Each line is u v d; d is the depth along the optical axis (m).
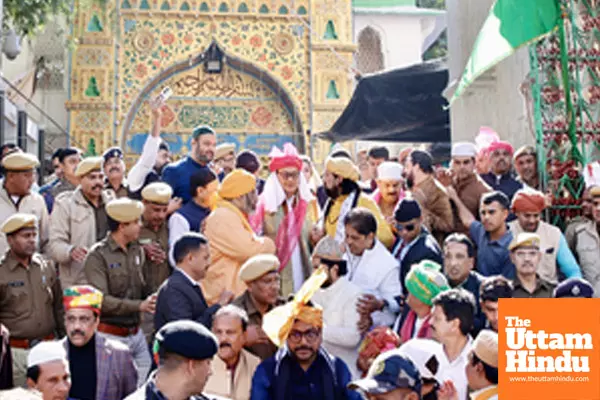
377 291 6.37
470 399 4.62
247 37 25.23
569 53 8.67
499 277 5.51
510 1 8.43
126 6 24.72
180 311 5.71
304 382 5.04
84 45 24.31
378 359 3.84
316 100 25.08
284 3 25.48
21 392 4.13
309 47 25.33
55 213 7.52
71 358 5.50
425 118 16.33
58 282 6.83
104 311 6.38
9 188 7.66
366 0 28.25
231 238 6.61
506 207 6.85
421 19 30.08
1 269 6.51
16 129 14.95
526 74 9.56
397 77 15.84
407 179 7.91
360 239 6.40
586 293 5.66
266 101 25.44
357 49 26.17
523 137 9.64
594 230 7.44
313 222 8.12
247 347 5.73
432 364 4.65
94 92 24.16
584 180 8.04
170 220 7.33
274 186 7.44
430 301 5.46
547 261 6.94
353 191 7.43
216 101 25.12
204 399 3.64
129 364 5.71
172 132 24.89
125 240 6.62
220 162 9.45
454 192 7.77
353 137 18.05
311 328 5.00
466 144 7.87
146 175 8.46
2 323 6.47
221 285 6.58
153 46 24.70
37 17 17.47
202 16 25.08
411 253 6.48
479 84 10.68
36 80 22.64
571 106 8.58
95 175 7.53
